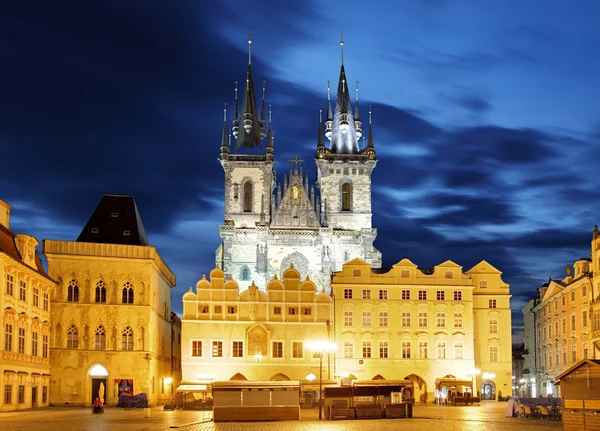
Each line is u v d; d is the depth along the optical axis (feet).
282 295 357.41
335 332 363.56
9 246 268.82
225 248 483.92
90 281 324.80
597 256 311.06
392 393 210.59
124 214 363.76
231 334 350.43
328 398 208.03
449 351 365.81
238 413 199.41
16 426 175.94
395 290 369.71
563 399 141.90
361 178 514.27
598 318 303.07
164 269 371.76
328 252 481.87
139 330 327.26
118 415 233.76
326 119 564.71
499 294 379.76
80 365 317.42
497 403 339.98
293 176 505.25
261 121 569.64
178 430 166.40
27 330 277.64
